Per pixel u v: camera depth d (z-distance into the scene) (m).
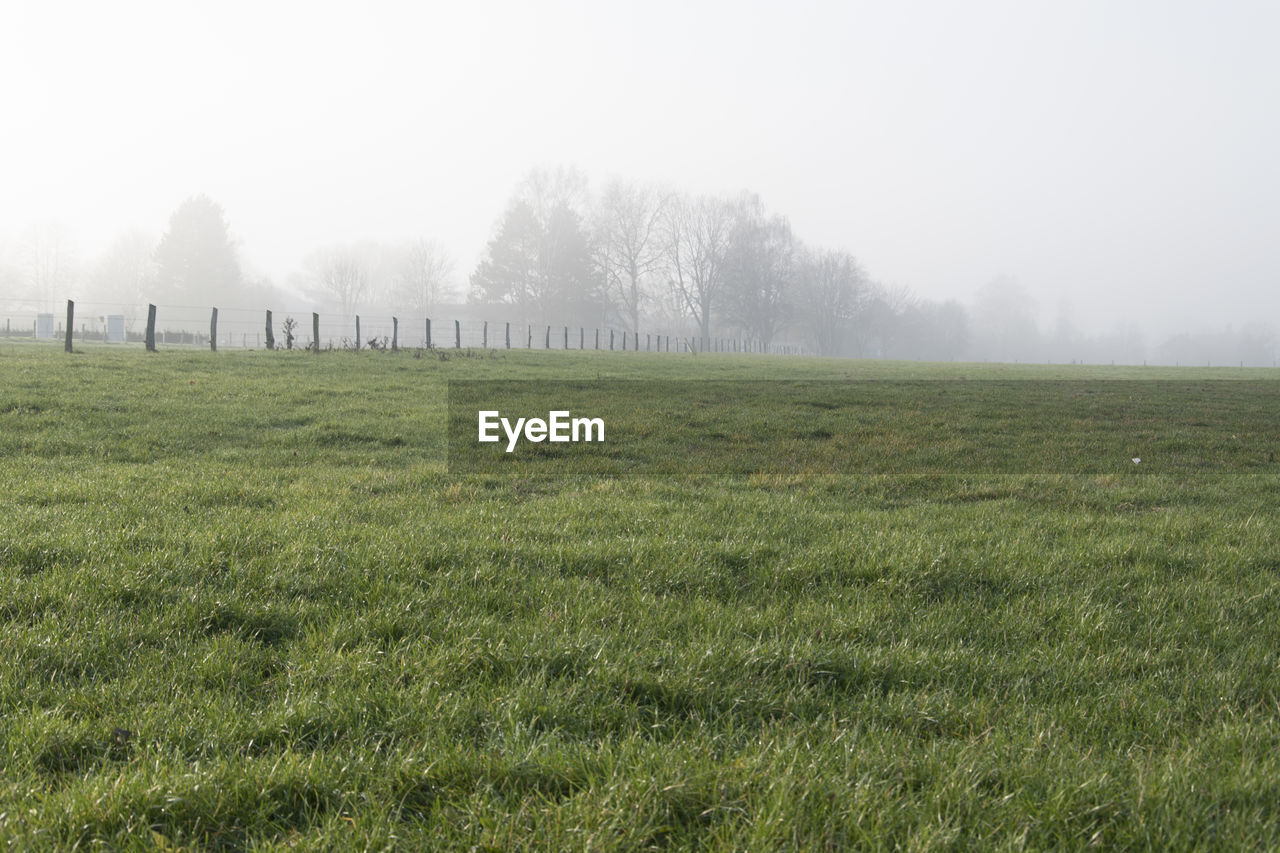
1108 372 51.44
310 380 21.75
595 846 3.04
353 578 6.03
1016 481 12.16
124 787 3.27
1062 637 5.59
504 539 7.38
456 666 4.63
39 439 11.89
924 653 5.09
